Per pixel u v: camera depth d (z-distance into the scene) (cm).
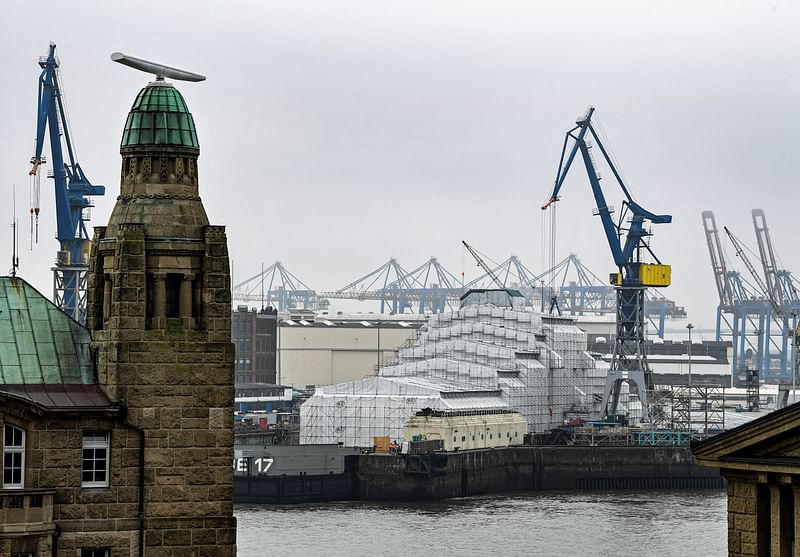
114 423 8600
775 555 7306
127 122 9094
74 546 8500
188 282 8850
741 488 7469
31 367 8812
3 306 9050
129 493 8600
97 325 9062
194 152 9056
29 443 8450
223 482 8731
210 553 8681
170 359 8712
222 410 8756
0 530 8294
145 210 8912
